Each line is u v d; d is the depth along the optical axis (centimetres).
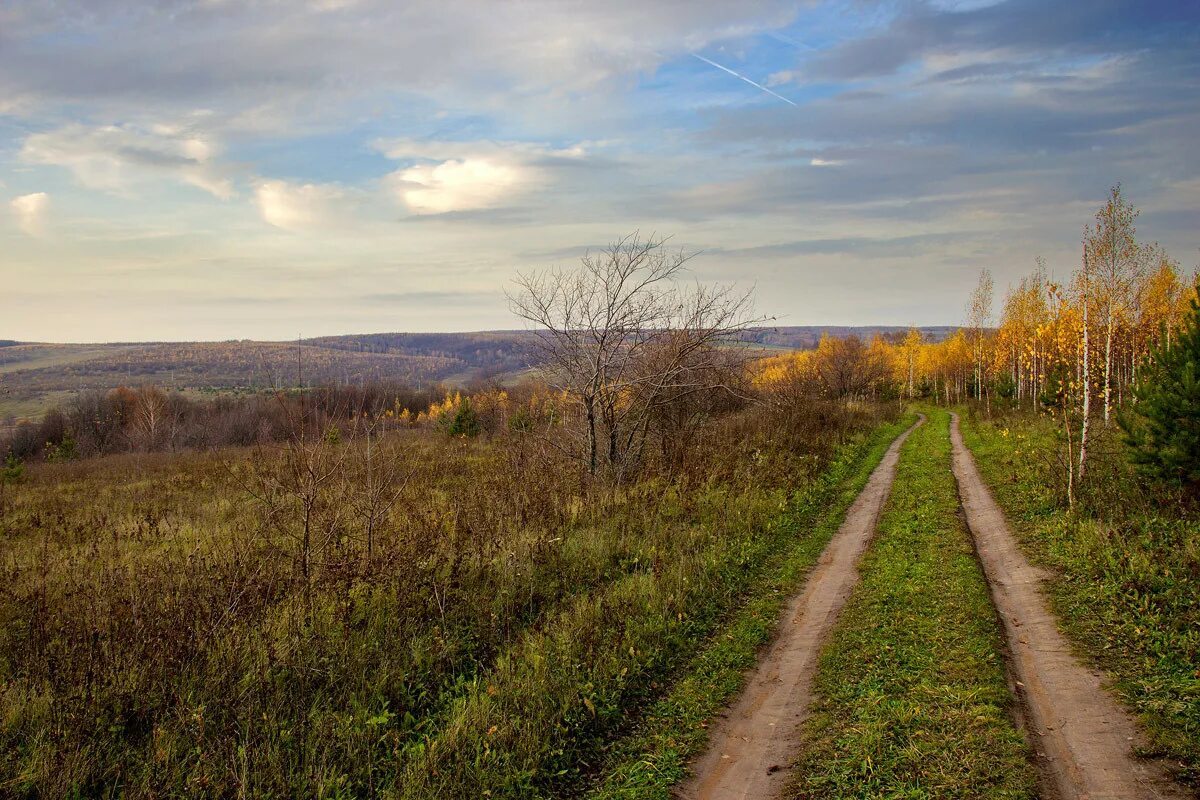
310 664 630
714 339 1714
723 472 1553
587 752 554
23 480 2517
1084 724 537
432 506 1309
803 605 884
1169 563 834
